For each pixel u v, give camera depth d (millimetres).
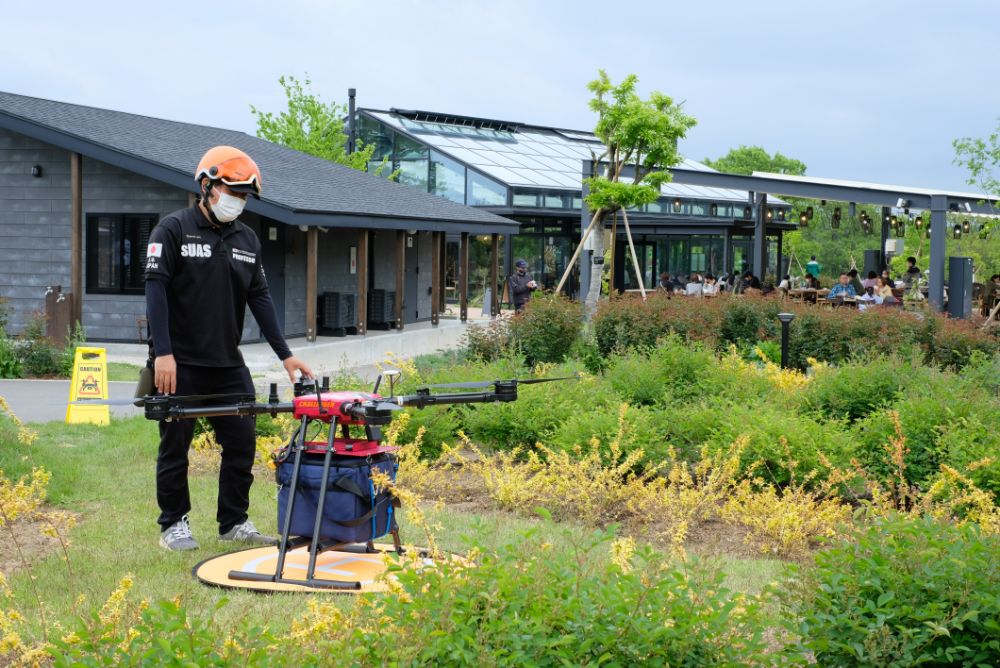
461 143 37438
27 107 20453
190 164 19172
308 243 19688
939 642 3865
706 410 9594
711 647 3660
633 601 3623
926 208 24781
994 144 23688
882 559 4047
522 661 3275
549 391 10195
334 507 5516
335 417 5539
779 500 7668
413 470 8367
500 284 37250
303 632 3541
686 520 6586
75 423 11094
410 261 27438
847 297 26609
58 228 20250
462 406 10156
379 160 37531
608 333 17188
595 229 22734
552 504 7809
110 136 19953
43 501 7625
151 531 6793
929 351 17016
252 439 6539
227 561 6016
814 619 3840
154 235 6148
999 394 10969
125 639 3332
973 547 4023
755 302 18516
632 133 22406
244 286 6426
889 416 8891
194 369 6297
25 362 16500
